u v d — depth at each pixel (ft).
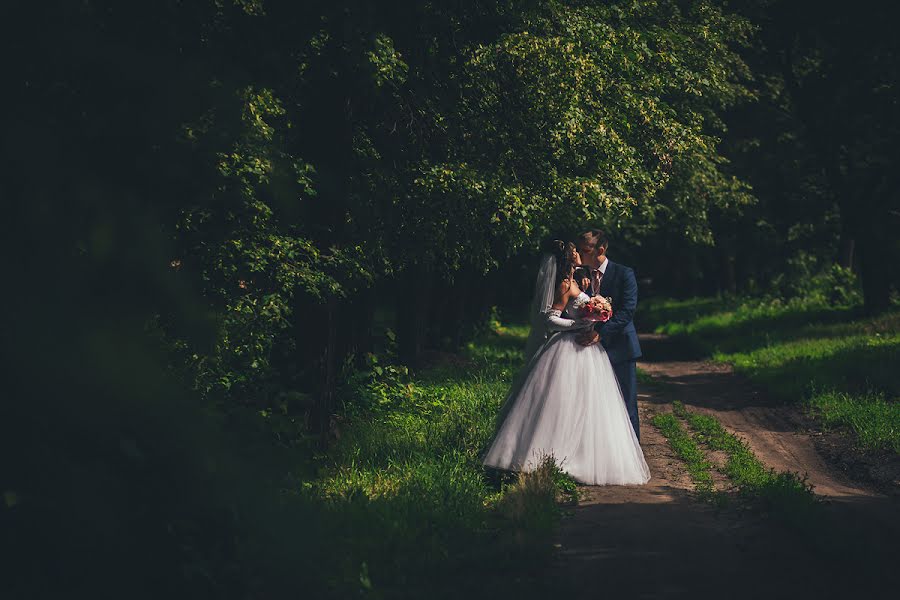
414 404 39.60
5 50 18.72
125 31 20.89
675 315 124.36
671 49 40.86
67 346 17.89
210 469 17.62
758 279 119.34
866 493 27.73
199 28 22.77
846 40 78.02
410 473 24.72
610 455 24.76
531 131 32.04
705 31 47.62
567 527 19.57
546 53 30.12
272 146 24.73
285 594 15.40
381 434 31.53
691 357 78.59
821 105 80.48
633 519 20.27
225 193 23.48
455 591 15.26
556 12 31.71
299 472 22.67
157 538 15.56
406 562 16.79
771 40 80.53
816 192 91.40
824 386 46.32
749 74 68.69
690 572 16.28
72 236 19.03
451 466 25.64
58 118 19.45
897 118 78.23
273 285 25.62
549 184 32.42
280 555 16.60
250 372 26.02
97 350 18.01
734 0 72.13
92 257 19.42
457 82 31.22
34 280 18.37
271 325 25.20
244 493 18.66
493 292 91.61
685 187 62.54
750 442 36.55
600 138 32.37
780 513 20.06
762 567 16.56
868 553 16.81
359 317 41.63
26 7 18.58
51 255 18.83
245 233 24.45
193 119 21.90
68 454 16.37
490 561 16.76
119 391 17.87
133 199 20.29
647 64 38.91
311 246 26.22
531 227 31.99
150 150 21.08
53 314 18.04
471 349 70.44
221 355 24.66
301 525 18.12
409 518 19.53
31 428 16.24
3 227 18.40
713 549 17.80
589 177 33.99
